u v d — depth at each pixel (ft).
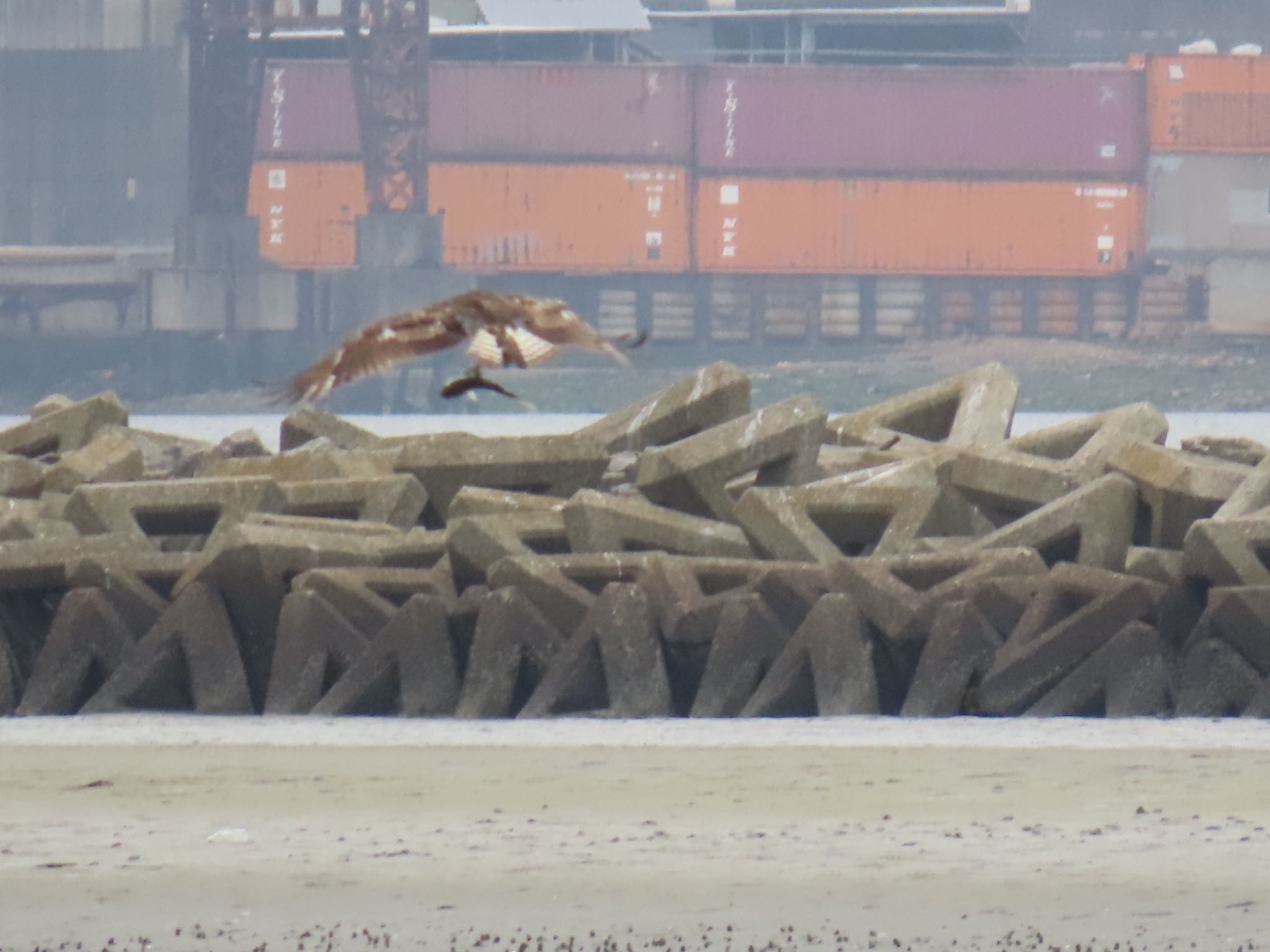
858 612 165.89
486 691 166.30
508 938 84.79
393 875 97.91
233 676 171.53
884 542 177.88
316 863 100.78
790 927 86.07
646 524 178.60
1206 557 164.86
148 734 155.22
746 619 164.86
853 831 107.96
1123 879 94.48
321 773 130.41
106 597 175.52
